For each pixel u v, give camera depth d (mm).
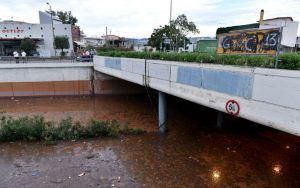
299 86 4430
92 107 19484
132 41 65750
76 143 11055
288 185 7605
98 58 21656
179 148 10625
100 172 8398
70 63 23875
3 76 22797
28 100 22156
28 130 11289
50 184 7559
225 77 6445
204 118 15828
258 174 8312
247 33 6078
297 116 4500
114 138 11805
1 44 41875
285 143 11242
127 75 14305
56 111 18141
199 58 7734
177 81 9039
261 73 5258
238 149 10516
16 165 8867
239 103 5992
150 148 10602
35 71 23312
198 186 7566
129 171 8492
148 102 21547
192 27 38469
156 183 7715
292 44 20188
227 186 7566
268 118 5164
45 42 43312
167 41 38406
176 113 17016
